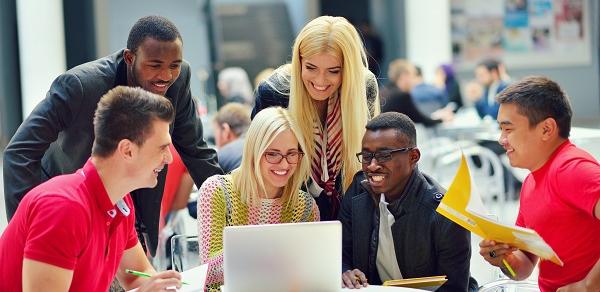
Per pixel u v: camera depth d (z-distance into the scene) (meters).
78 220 2.66
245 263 2.82
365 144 3.30
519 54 15.08
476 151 8.41
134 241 3.16
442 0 12.61
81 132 3.64
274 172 3.36
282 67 3.95
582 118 15.39
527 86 3.03
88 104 3.61
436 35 12.61
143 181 2.80
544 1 15.06
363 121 3.72
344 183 3.77
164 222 5.21
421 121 9.91
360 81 3.69
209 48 18.75
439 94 11.22
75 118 3.61
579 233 2.95
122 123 2.72
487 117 10.18
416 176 3.37
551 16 15.11
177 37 3.56
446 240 3.32
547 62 15.20
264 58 19.20
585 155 2.97
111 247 2.90
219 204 3.43
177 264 3.94
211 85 17.52
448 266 3.35
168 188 5.12
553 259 2.80
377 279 3.47
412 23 12.69
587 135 6.82
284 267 2.84
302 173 3.45
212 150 4.25
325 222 2.86
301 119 3.72
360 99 3.70
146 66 3.52
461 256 3.34
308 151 3.74
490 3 14.89
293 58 3.71
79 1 13.92
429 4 12.59
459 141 9.29
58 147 3.71
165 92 3.70
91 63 3.70
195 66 18.75
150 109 2.75
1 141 12.31
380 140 3.26
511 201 9.09
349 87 3.67
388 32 16.42
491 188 8.20
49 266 2.62
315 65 3.61
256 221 3.45
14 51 12.66
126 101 2.74
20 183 3.48
